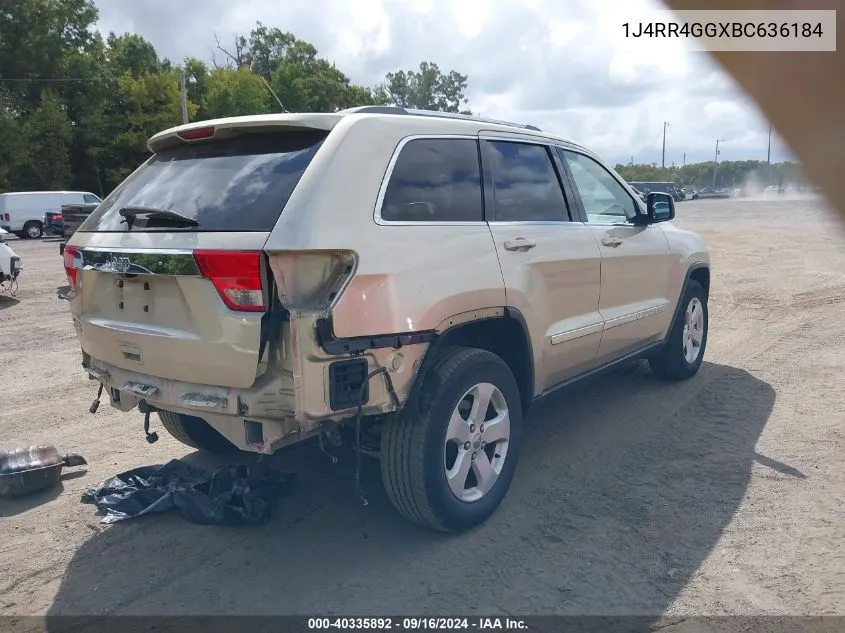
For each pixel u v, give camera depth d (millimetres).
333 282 2996
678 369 6004
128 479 4270
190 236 3076
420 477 3277
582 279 4414
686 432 4922
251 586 3182
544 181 4344
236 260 2869
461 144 3781
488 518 3721
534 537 3529
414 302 3184
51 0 45344
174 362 3156
